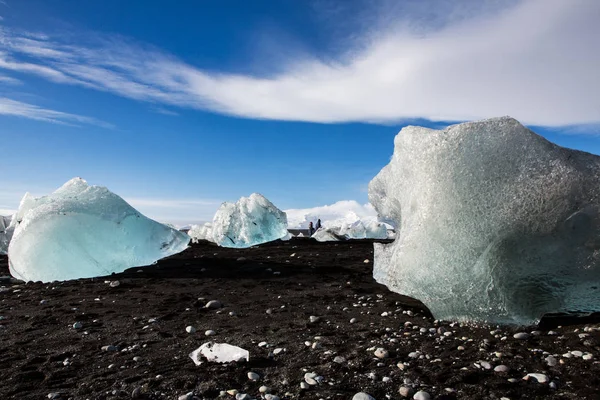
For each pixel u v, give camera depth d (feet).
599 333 12.53
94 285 23.08
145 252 28.45
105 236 26.61
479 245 14.29
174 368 10.71
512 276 13.97
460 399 8.74
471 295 14.35
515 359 10.86
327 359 11.12
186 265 30.48
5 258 37.63
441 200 15.06
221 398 8.95
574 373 9.88
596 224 13.50
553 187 13.83
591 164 14.39
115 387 9.61
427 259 15.14
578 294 13.88
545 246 13.79
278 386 9.53
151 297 20.02
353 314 16.42
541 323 13.99
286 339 13.08
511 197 14.15
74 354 11.99
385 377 9.81
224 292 21.17
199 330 14.44
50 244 25.20
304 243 50.55
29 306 18.49
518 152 14.61
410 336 13.08
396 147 18.12
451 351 11.59
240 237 46.88
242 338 13.35
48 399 9.07
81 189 29.25
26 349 12.51
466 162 14.98
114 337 13.66
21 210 30.50
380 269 20.58
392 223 21.38
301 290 21.62
